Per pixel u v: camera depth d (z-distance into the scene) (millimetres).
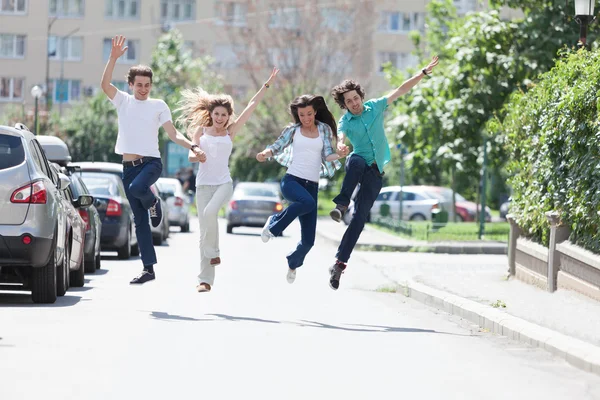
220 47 152000
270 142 121500
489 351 18500
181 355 16828
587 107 25516
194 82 134000
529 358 17750
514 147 32531
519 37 56531
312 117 22656
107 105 114062
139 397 13484
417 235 60906
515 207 32719
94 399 13258
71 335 18656
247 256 46031
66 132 110625
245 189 73438
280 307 25172
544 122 28891
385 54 155500
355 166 23078
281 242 60000
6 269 24578
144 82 22953
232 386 14391
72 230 27250
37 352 16672
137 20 151125
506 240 55344
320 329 20812
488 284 30344
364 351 17984
